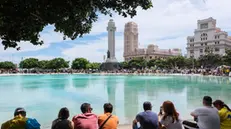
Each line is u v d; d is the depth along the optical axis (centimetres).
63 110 539
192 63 10806
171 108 560
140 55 18362
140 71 8481
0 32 442
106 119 600
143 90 2519
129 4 493
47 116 1230
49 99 1841
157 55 17875
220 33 13425
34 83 3728
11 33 447
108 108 625
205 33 14238
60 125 504
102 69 10675
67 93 2262
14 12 399
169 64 11181
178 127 548
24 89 2703
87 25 536
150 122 552
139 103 1627
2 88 2834
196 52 14662
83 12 479
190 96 1994
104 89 2662
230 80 4244
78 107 1485
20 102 1698
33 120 521
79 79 4966
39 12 420
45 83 3722
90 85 3291
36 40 526
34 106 1528
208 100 608
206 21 14238
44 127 984
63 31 554
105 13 507
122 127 878
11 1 393
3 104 1609
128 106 1506
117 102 1673
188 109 1386
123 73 8706
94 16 518
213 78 4959
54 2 417
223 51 13275
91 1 457
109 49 10862
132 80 4519
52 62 12600
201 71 7444
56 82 3984
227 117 611
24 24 421
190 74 7156
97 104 1597
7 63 13225
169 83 3606
